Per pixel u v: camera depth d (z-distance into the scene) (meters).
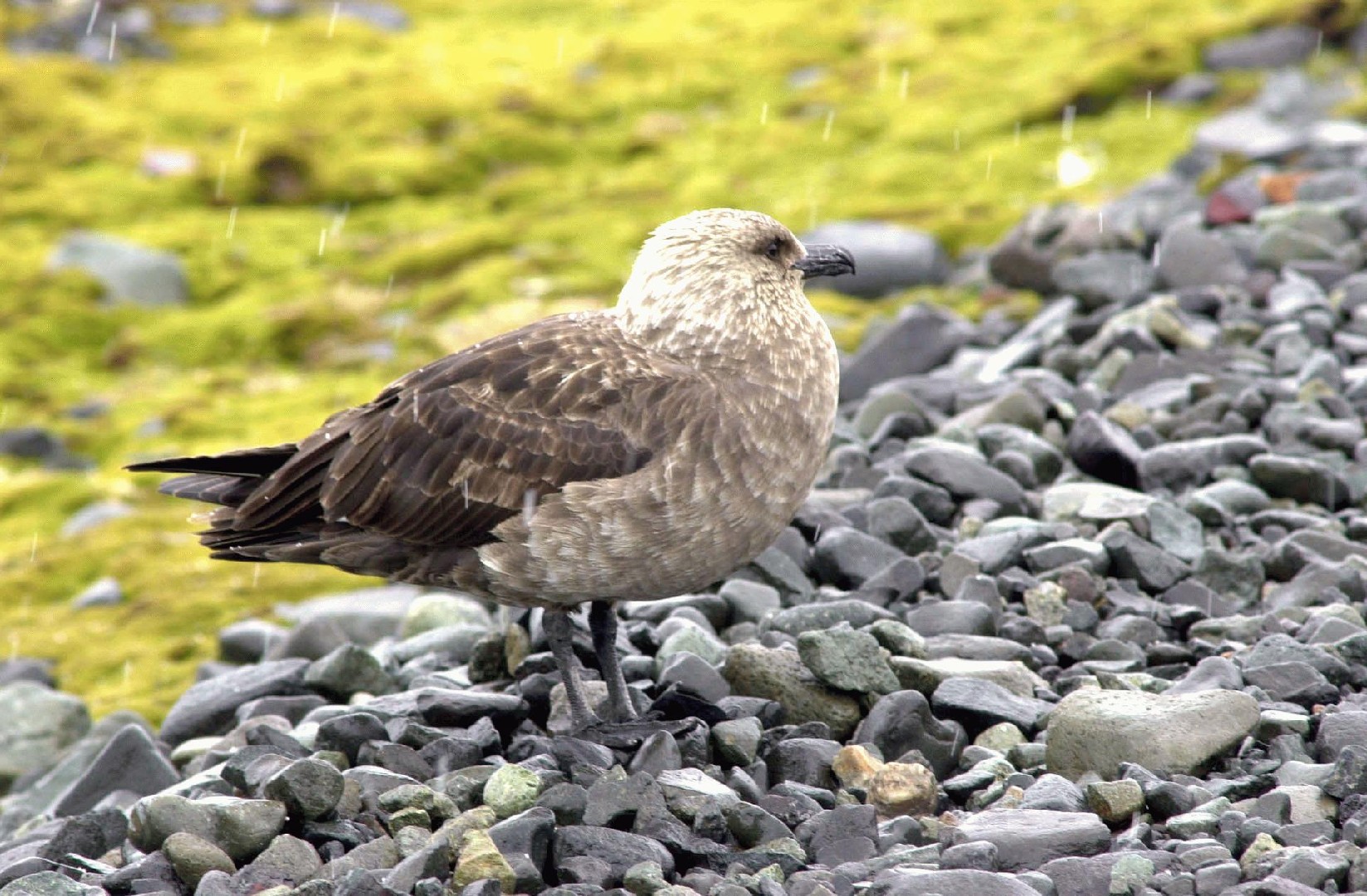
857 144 31.05
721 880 7.87
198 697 12.34
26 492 21.52
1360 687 9.62
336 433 9.88
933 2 38.12
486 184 31.22
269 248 28.56
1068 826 7.93
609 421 9.26
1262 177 20.59
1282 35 30.59
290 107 34.00
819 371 9.73
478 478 9.40
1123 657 10.56
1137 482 13.53
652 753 9.06
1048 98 31.02
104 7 37.91
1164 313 16.56
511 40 38.28
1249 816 8.05
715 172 30.42
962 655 10.50
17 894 8.02
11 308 26.23
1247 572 11.70
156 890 8.22
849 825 8.33
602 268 26.44
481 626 13.14
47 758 14.80
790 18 38.12
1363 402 14.74
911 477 13.59
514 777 8.71
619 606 12.17
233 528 10.05
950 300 22.36
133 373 24.80
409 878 7.82
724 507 9.30
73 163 31.62
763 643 10.84
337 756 9.71
